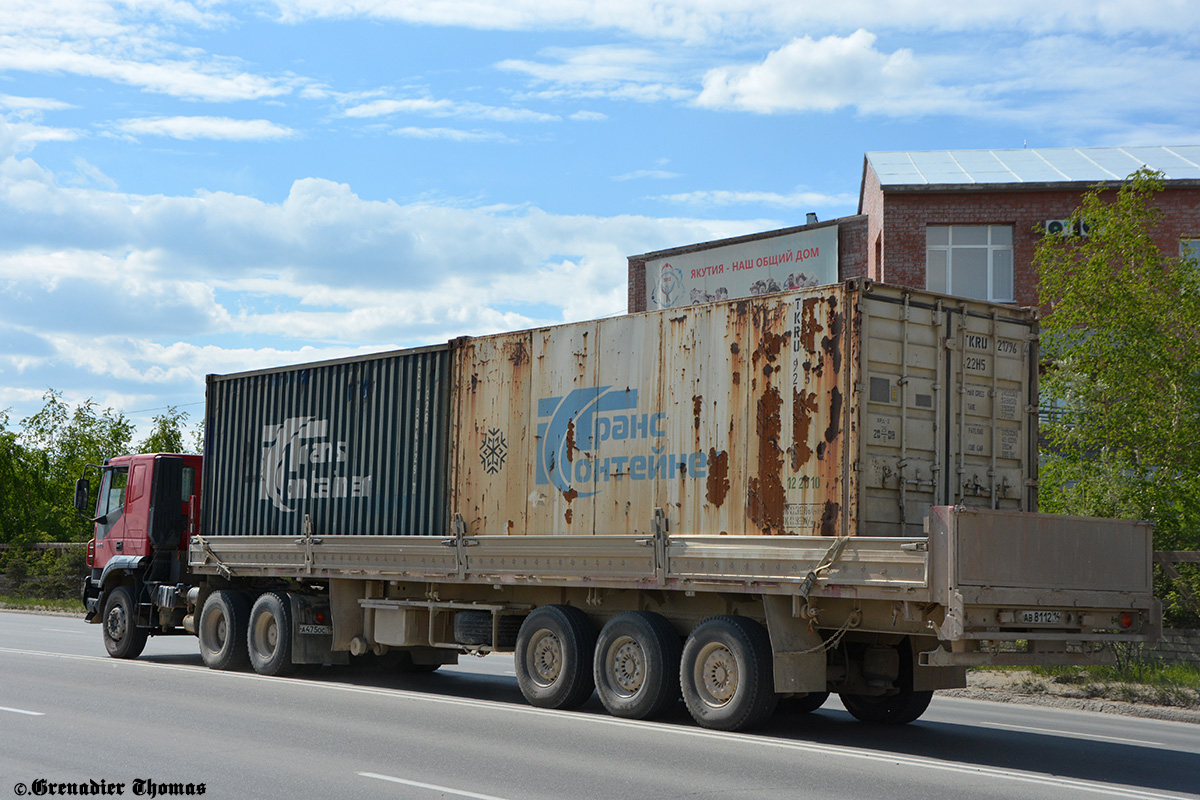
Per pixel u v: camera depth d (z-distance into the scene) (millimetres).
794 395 10484
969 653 9305
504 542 12789
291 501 15828
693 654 10922
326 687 13961
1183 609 15695
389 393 14750
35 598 37844
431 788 7664
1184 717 13234
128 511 18266
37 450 45531
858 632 10859
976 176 29750
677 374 11555
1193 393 16062
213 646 16406
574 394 12555
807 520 10234
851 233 29156
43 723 10398
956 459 10664
